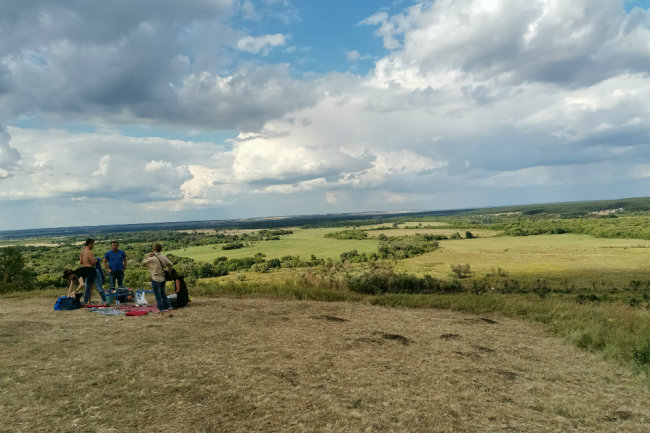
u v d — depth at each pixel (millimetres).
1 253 19578
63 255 103188
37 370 5410
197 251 149500
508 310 11406
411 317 10211
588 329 8414
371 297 13945
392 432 3949
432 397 4875
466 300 12672
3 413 4125
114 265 12344
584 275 83688
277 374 5438
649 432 4234
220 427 3941
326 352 6566
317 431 3910
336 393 4863
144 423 3986
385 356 6477
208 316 9516
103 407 4324
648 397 5211
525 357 6867
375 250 142000
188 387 4914
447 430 4047
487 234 193375
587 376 5973
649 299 48562
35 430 3789
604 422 4430
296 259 120438
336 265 106625
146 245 153625
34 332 7566
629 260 105062
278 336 7566
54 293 14938
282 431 3891
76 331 7715
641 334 8195
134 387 4879
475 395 5016
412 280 21938
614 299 48812
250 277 89312
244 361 5957
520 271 92062
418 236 183750
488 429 4121
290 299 13484
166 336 7363
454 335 8211
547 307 11570
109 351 6324
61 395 4613
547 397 5086
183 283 11047
